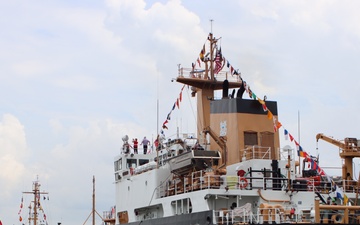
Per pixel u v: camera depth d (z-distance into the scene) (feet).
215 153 152.25
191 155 150.00
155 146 187.11
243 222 132.98
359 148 168.45
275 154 155.63
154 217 166.30
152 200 163.02
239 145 152.97
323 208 129.49
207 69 183.01
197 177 145.69
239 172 146.82
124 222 180.86
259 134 155.33
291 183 144.46
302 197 143.95
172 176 163.32
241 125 154.10
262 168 146.92
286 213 133.18
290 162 147.13
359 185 159.02
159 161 177.27
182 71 181.98
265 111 156.97
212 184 142.82
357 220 131.85
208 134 167.53
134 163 190.29
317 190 154.92
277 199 142.10
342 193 144.66
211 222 134.82
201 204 141.69
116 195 188.96
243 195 141.18
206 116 180.34
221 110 159.12
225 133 157.07
